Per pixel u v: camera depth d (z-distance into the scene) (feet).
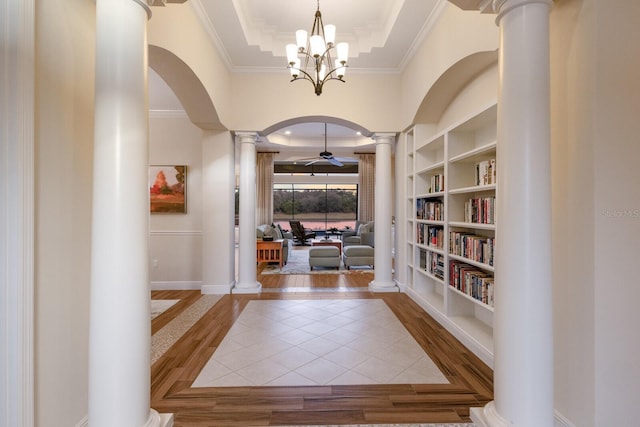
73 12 5.29
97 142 4.75
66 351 5.16
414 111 13.30
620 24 4.87
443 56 10.31
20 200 4.21
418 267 13.94
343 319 11.69
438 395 6.99
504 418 5.10
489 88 9.66
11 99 4.15
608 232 4.91
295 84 15.23
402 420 6.21
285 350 9.16
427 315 12.13
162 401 6.79
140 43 4.97
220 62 13.56
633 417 4.92
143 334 4.97
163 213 16.66
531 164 4.95
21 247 4.22
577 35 5.21
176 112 16.67
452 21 9.70
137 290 4.88
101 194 4.72
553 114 5.73
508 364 5.07
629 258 4.91
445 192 10.88
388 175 15.70
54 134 4.91
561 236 5.56
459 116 11.55
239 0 11.05
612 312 4.90
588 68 5.01
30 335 4.34
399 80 15.42
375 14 12.03
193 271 16.62
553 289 5.72
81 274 5.51
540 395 4.88
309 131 27.12
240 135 15.31
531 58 4.97
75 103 5.35
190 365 8.30
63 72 5.08
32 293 4.37
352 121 15.31
